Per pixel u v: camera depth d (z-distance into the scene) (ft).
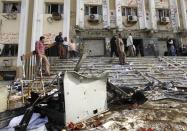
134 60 44.83
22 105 19.62
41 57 32.99
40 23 62.80
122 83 32.55
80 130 14.64
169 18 70.03
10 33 61.36
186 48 60.49
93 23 65.36
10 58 60.08
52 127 14.92
